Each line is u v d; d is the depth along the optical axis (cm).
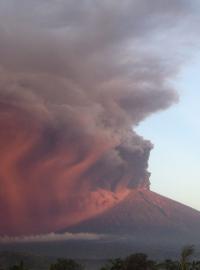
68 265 14062
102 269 12425
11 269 13100
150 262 11719
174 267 11475
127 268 11788
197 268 9894
